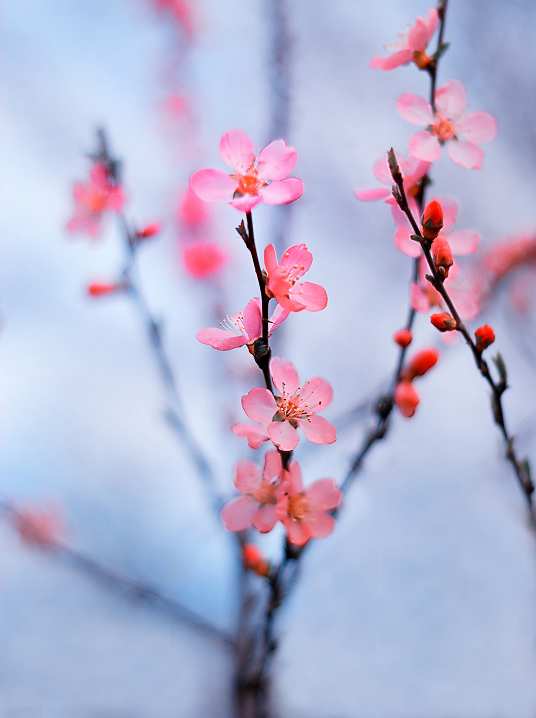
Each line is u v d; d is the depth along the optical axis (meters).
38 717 0.72
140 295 0.59
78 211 0.58
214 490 0.60
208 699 0.72
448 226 0.50
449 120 0.50
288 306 0.46
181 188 0.88
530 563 0.84
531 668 0.78
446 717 0.73
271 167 0.47
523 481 0.50
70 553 0.65
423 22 0.50
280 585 0.51
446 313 0.49
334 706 0.72
